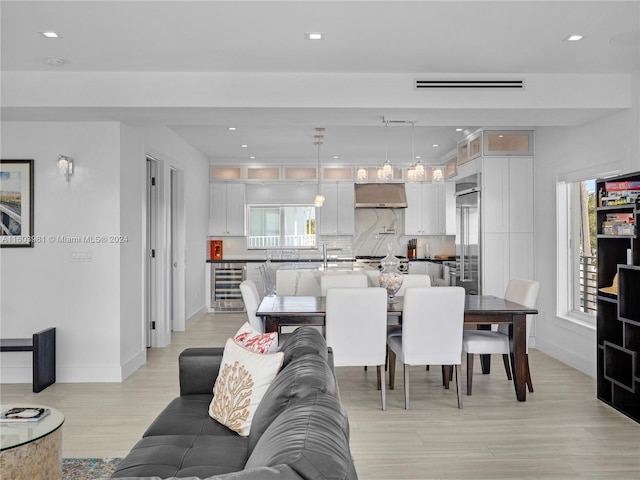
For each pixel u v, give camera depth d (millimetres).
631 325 3613
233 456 2047
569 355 5133
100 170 4641
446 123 4766
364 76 4129
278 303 4508
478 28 3223
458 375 3881
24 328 4648
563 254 5410
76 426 3512
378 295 3826
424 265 8992
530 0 2848
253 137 6922
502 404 3947
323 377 1729
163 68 3988
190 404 2703
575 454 3023
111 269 4648
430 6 2906
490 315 4039
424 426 3492
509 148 6027
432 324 3854
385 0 2830
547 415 3695
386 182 9211
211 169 9031
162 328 6102
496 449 3102
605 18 3086
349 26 3180
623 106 4180
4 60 3787
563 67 4004
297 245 9312
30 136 4641
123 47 3529
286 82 4102
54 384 4551
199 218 8219
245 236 9242
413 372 4973
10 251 4637
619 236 3754
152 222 6133
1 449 2102
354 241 9477
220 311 8859
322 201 7973
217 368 2902
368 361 3877
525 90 4168
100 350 4648
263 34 3301
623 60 3846
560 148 5367
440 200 9172
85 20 3080
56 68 3979
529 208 6020
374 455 3025
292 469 891
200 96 4086
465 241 6516
